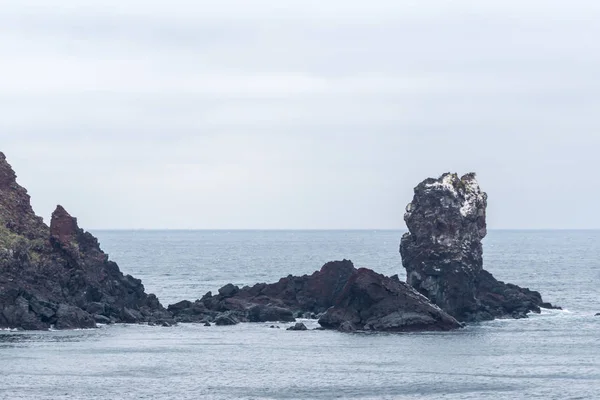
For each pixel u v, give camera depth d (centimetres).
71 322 17612
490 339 16725
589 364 14275
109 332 17300
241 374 13412
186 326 18575
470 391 12400
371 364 14238
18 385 12438
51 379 12850
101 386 12462
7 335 16462
